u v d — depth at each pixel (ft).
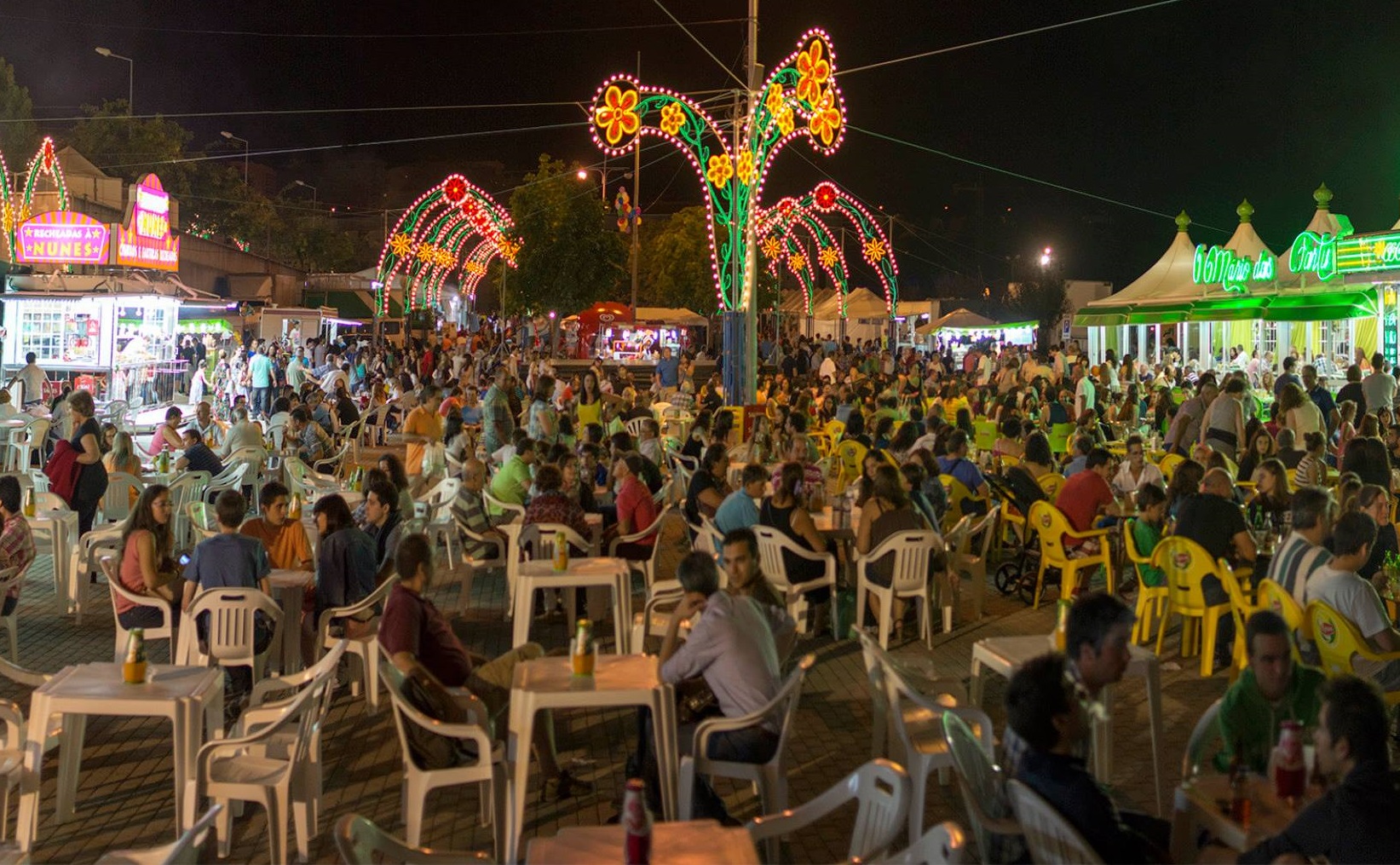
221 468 42.91
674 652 19.06
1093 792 11.75
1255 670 14.79
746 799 20.03
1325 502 21.77
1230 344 86.33
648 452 47.11
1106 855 11.55
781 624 19.52
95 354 76.13
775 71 57.93
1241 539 26.53
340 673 27.53
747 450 48.06
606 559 28.35
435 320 191.72
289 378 97.71
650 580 33.27
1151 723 19.58
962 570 38.52
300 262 214.90
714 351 153.28
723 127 61.36
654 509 33.58
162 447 48.03
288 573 26.50
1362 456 33.40
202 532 32.91
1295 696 15.14
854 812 19.45
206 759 16.96
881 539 29.27
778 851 16.88
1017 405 58.39
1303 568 21.48
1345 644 19.53
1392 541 27.30
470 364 91.56
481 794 19.25
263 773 17.51
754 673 17.31
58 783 19.25
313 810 18.37
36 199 102.94
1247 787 12.71
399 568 19.07
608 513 37.65
